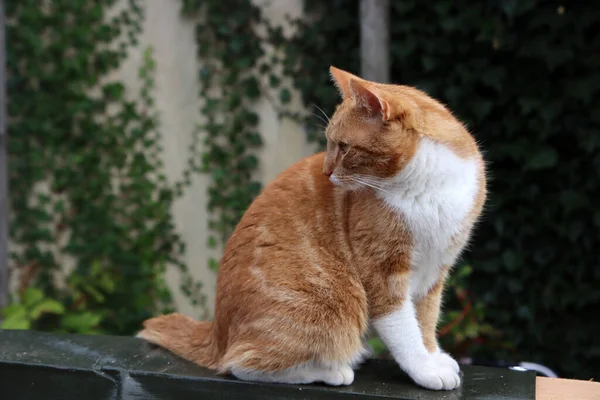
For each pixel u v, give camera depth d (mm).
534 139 3961
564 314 4105
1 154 4477
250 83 4559
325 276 2121
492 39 3855
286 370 2115
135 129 4828
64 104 4895
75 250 5004
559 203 3961
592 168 3859
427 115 2164
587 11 3709
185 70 4711
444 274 2330
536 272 4086
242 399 2119
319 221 2189
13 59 4891
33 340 2568
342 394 2055
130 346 2492
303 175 2312
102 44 4836
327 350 2105
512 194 4047
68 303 4949
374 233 2109
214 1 4508
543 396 2119
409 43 4062
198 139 4762
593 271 3979
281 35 4445
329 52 4379
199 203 4832
